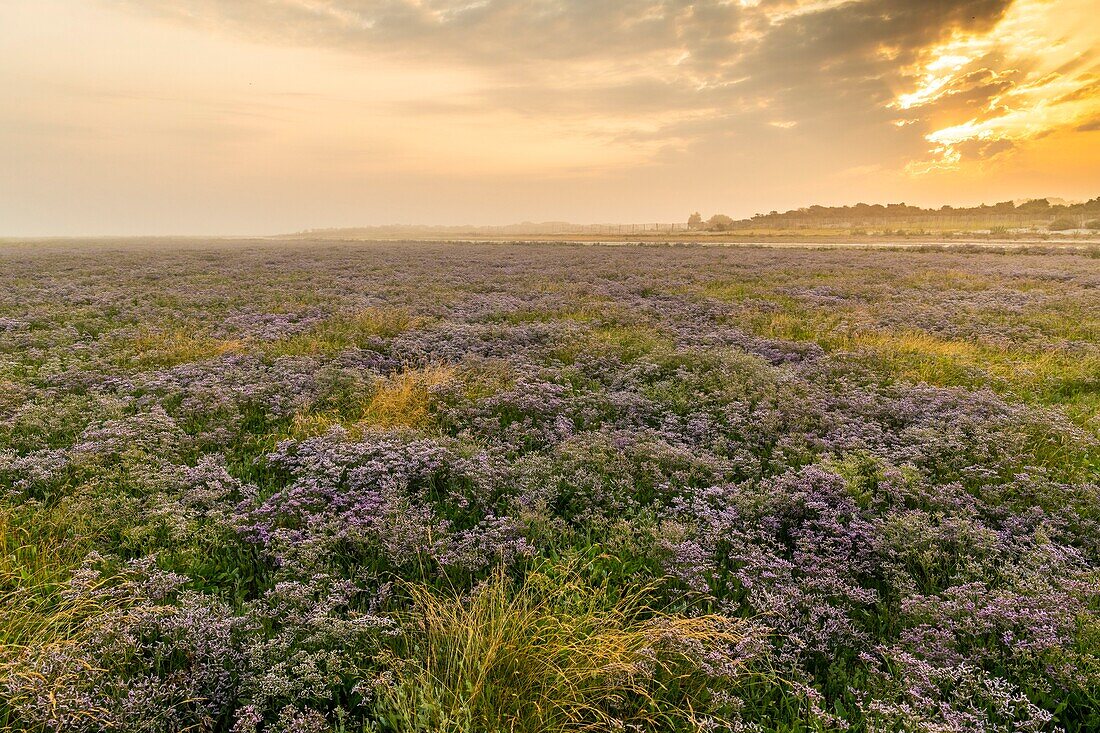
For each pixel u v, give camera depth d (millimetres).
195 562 5152
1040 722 3494
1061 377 10953
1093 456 7727
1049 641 3973
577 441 7703
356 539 5277
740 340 14234
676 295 22484
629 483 6633
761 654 4062
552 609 4375
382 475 6648
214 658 3854
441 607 4219
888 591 4969
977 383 10930
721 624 4355
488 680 3529
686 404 9609
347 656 3893
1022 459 7395
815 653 4270
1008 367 11859
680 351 12523
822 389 10391
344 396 9898
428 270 34188
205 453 7625
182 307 19500
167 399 9398
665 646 3967
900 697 3797
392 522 5562
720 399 9773
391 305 20031
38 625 4016
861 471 7090
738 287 24484
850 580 5047
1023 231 86188
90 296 21000
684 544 5270
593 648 3691
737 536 5652
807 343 13648
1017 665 4016
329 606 4324
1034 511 6012
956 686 3820
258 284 26266
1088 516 5992
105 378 10398
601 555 5223
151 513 5598
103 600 4398
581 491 6441
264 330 15242
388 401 9164
